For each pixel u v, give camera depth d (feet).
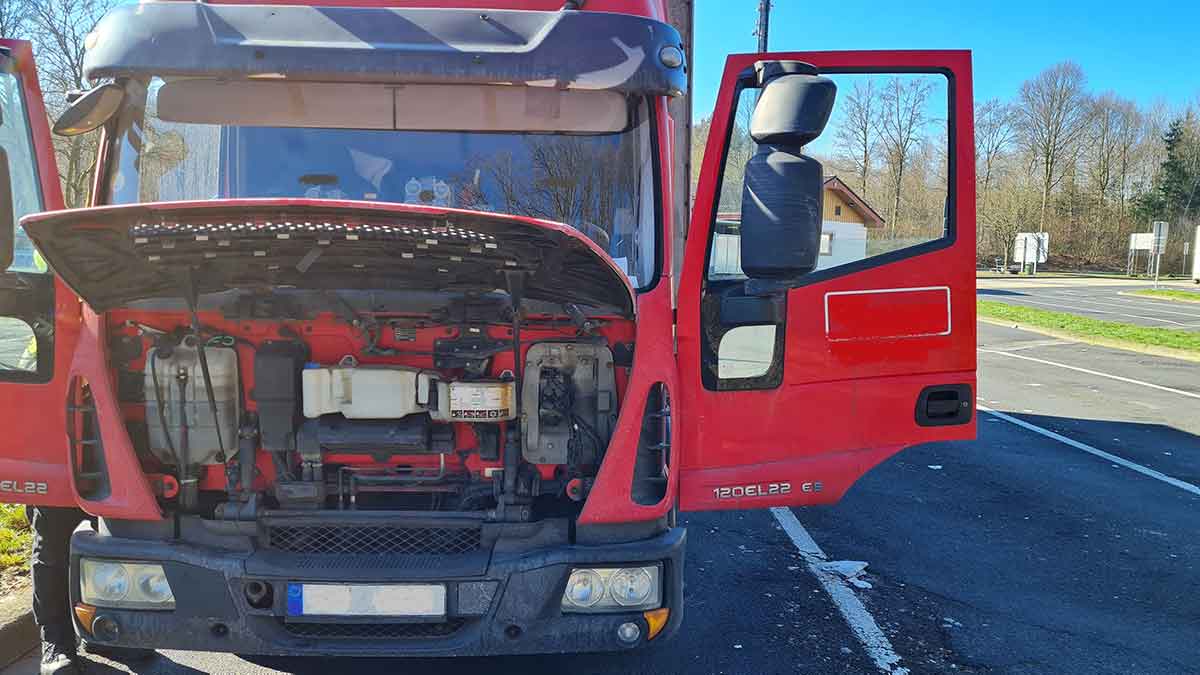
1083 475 26.18
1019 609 16.03
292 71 10.39
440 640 9.41
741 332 11.32
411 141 11.19
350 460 9.98
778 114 9.63
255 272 9.44
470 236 8.54
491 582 9.37
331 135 11.19
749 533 20.15
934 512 22.09
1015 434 32.22
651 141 10.91
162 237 8.51
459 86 10.94
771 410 11.42
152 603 9.57
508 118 11.09
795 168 9.60
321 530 9.84
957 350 12.03
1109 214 265.54
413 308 9.65
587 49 10.54
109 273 9.36
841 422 11.68
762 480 11.42
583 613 9.54
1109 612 15.98
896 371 11.84
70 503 10.59
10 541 15.72
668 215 10.69
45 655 11.89
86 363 9.73
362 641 9.47
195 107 10.97
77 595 9.72
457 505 10.04
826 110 9.70
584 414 9.98
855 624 15.20
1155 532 20.74
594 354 9.94
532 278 9.34
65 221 8.34
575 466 9.97
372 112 11.09
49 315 10.52
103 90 10.48
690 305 11.18
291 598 9.30
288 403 9.56
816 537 19.93
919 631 14.98
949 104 11.79
